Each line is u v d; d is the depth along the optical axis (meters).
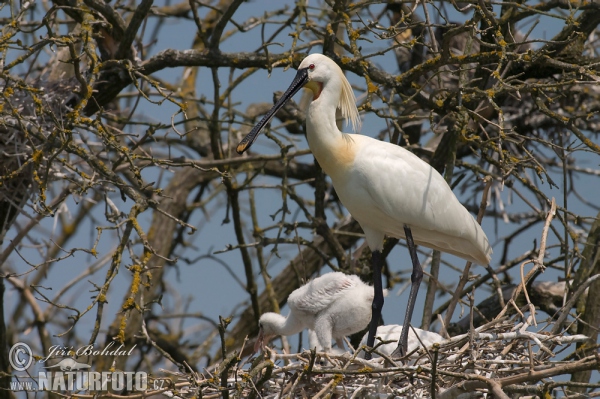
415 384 9.54
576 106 16.47
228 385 9.90
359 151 11.55
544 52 11.45
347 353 10.38
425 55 16.09
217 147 14.84
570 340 9.99
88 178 11.25
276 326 12.26
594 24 13.12
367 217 11.79
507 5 12.19
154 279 16.16
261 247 15.09
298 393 9.94
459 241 11.84
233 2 13.02
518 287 11.07
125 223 10.96
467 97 12.17
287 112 14.97
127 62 11.27
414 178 11.48
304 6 14.01
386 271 15.45
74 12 13.28
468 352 10.21
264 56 13.40
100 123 11.10
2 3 12.00
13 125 11.77
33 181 12.21
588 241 12.90
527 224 14.59
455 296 11.97
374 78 12.92
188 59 13.41
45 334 15.42
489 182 12.49
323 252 15.38
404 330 11.00
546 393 8.26
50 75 14.37
